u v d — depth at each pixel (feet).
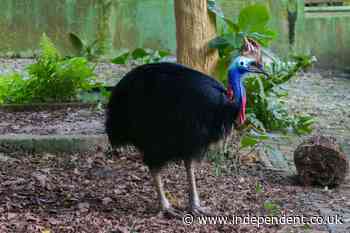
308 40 55.72
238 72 20.56
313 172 24.63
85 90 37.81
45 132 30.22
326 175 24.56
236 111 20.40
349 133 33.55
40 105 36.09
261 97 31.32
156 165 20.80
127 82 21.06
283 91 36.58
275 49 55.67
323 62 55.52
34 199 22.16
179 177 25.07
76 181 24.50
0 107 35.63
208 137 20.25
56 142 28.09
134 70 21.22
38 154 27.86
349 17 55.77
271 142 30.86
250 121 28.30
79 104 36.45
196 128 19.94
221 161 26.78
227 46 29.32
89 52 53.88
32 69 37.17
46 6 55.31
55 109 36.06
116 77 46.88
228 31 31.48
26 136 28.58
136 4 55.83
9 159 26.96
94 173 25.48
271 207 21.89
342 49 55.67
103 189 23.59
